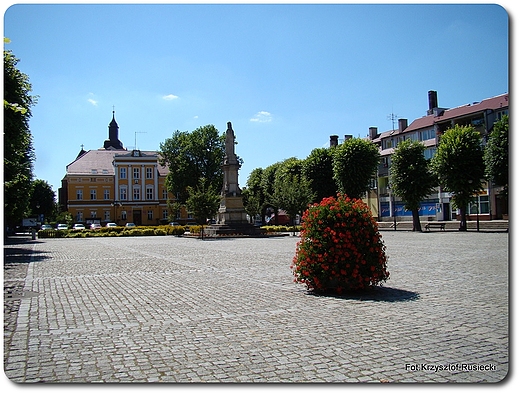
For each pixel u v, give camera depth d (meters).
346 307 8.64
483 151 39.88
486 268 14.07
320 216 10.32
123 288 11.59
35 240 45.06
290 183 50.84
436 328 6.99
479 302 8.90
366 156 50.56
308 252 10.27
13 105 10.01
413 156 46.16
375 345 6.16
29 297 10.43
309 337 6.61
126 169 90.88
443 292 10.02
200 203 47.81
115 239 45.44
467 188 39.94
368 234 10.16
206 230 43.94
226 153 42.66
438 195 58.78
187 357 5.82
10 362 5.74
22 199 41.84
